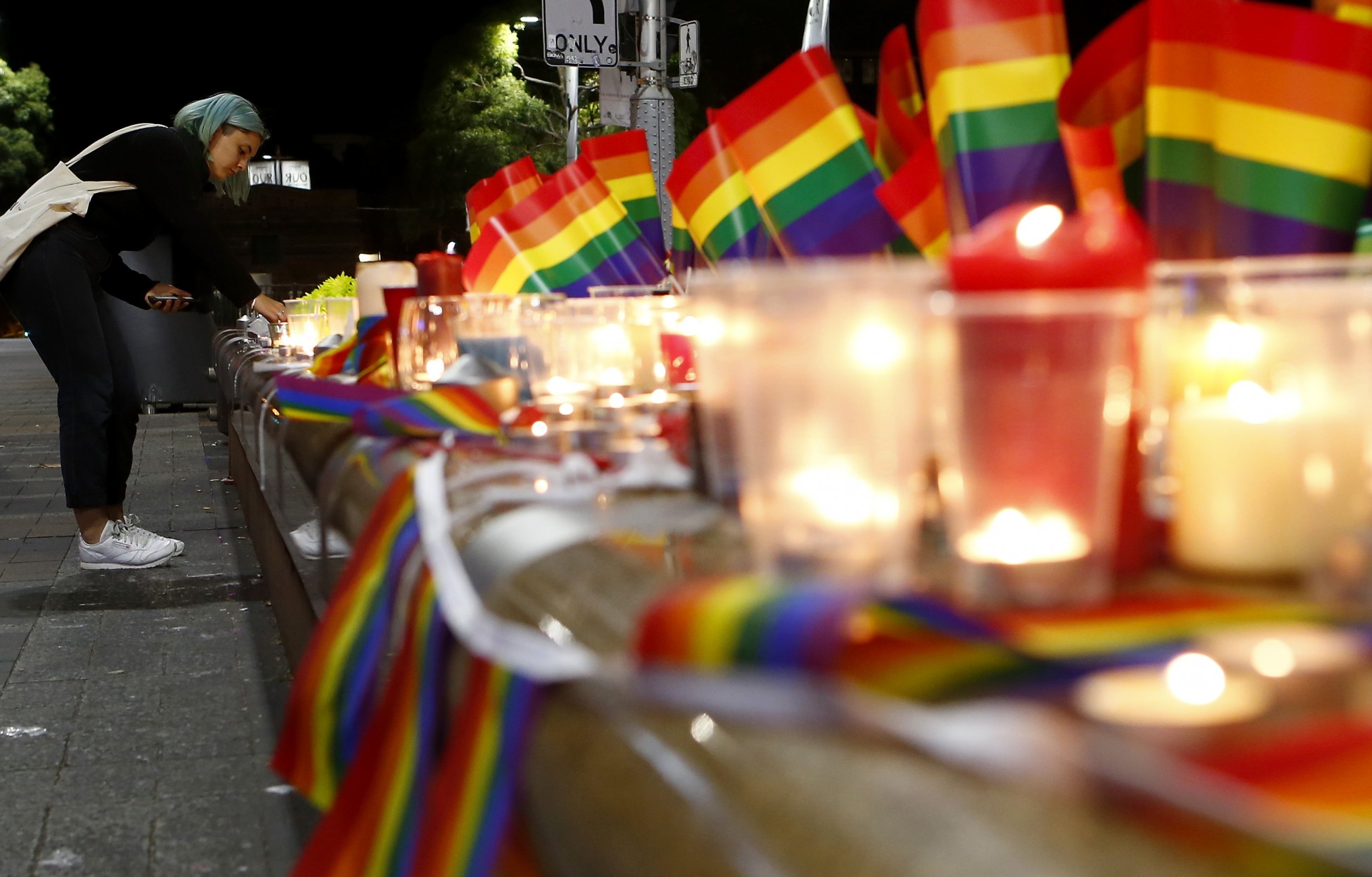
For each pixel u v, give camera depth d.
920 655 0.40
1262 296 0.63
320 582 1.61
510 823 0.59
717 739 0.45
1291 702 0.39
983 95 0.99
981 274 0.57
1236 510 0.59
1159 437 0.70
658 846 0.47
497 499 0.89
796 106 1.16
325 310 3.88
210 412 10.66
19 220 4.61
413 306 1.85
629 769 0.51
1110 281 0.57
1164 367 0.70
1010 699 0.39
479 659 0.68
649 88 10.60
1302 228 0.89
